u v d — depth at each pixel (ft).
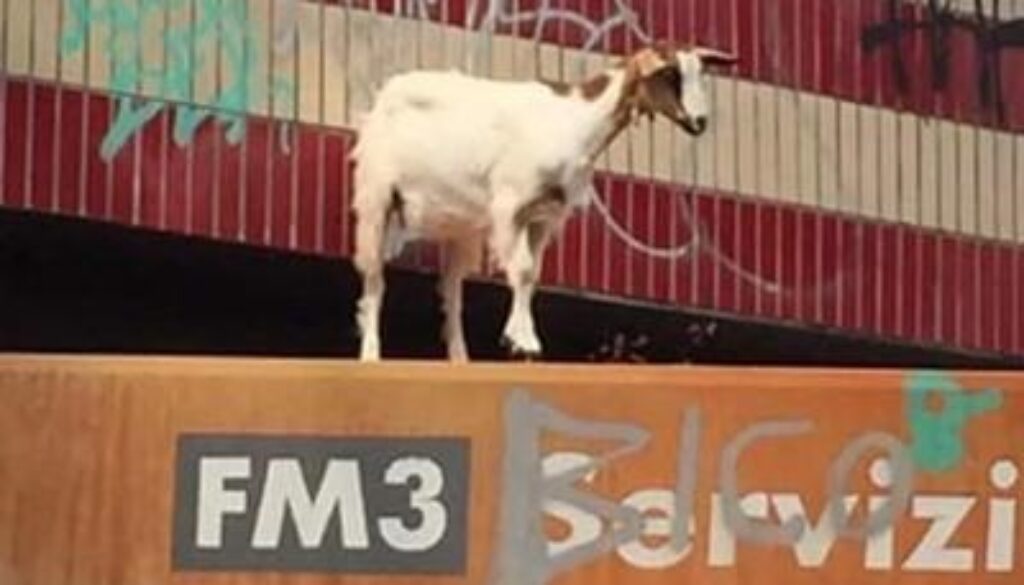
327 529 69.51
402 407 69.62
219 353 90.12
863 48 92.58
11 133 79.36
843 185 91.97
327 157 83.30
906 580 69.21
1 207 79.20
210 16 82.02
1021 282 94.84
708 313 89.45
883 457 69.36
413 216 76.79
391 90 77.36
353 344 90.33
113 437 69.87
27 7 79.77
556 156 75.61
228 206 81.97
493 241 75.92
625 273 88.12
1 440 69.92
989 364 95.04
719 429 69.31
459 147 76.28
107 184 80.43
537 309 88.94
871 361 95.66
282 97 82.89
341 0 83.87
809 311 91.15
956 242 93.86
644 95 75.97
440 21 85.30
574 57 87.25
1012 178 94.84
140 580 69.62
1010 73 94.94
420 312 90.12
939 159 93.66
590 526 69.26
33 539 69.67
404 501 69.46
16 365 70.03
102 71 80.53
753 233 90.33
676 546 69.21
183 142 81.51
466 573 69.26
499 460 69.41
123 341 89.10
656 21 88.74
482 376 69.56
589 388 69.46
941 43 93.91
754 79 90.48
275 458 69.72
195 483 69.77
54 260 85.51
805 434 69.31
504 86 76.54
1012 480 69.26
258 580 69.51
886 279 92.58
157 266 85.87
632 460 69.31
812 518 69.21
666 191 88.84
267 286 87.66
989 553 69.21
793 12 91.40
